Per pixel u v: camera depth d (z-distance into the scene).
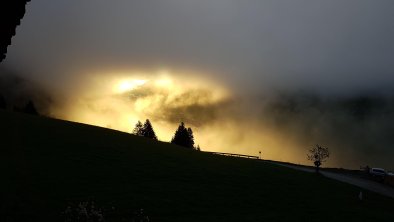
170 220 34.06
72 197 35.62
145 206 36.34
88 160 50.72
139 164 52.78
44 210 31.61
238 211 39.25
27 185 36.69
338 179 75.75
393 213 49.28
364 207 49.66
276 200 45.62
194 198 41.25
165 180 46.97
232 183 50.53
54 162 47.03
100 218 31.14
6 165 42.31
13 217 29.38
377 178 82.62
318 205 46.16
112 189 40.00
